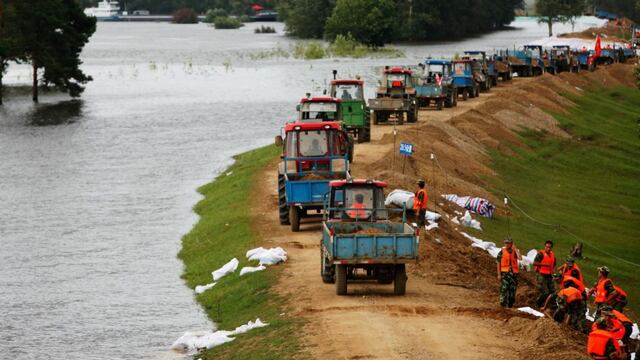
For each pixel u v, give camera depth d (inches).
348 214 2679.6
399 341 2091.5
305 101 4303.6
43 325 2795.3
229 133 7209.6
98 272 3405.5
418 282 2696.9
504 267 2475.4
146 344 2578.7
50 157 6299.2
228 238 3548.2
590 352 1983.3
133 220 4306.1
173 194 4916.3
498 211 4357.8
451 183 4451.3
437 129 5526.6
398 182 4020.7
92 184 5275.6
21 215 4475.9
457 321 2279.8
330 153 3427.7
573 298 2378.2
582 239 4325.8
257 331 2357.3
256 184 4515.3
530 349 2049.7
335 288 2613.2
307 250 3132.4
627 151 6589.6
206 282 3122.5
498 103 6924.2
